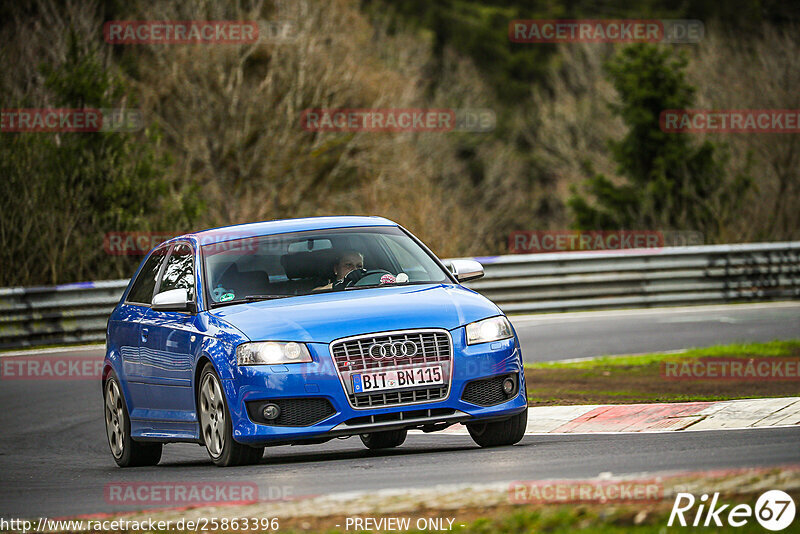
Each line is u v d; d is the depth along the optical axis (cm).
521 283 6962
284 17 13250
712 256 7325
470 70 18538
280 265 2827
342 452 3059
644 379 4206
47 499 2338
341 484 2145
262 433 2459
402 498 1862
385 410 2458
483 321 2595
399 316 2531
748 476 1809
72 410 4325
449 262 3119
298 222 3014
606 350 5241
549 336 5869
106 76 9094
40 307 6188
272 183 12750
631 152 12788
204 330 2642
